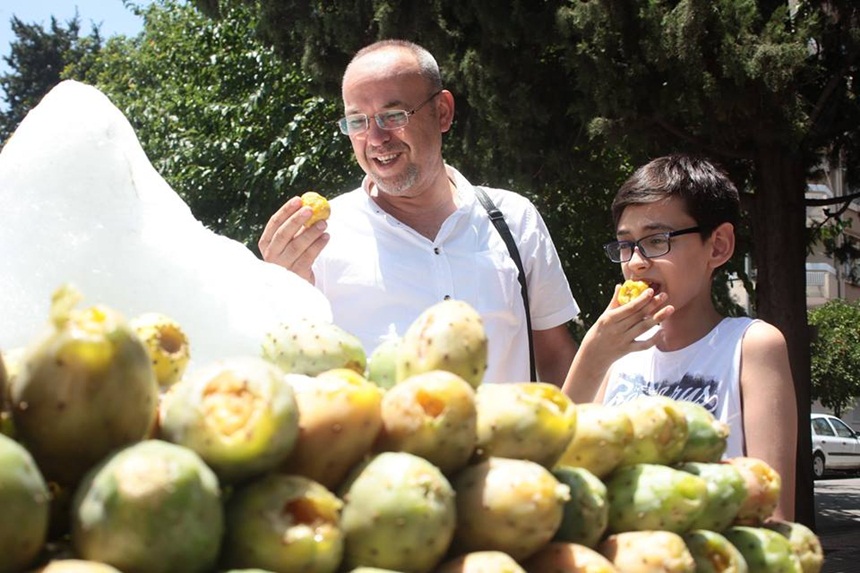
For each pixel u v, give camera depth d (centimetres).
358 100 340
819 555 181
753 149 944
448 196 362
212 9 1310
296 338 175
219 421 122
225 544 122
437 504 128
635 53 860
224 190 1399
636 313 266
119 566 109
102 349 117
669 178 286
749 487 175
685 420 174
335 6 1074
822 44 931
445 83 1012
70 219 187
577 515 147
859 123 1011
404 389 140
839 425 2586
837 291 3669
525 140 987
